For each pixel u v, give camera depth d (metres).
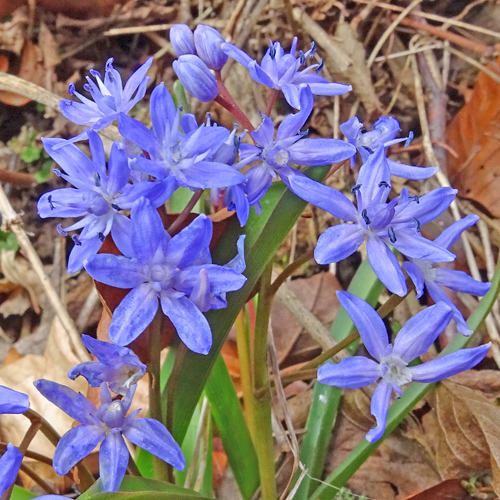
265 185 0.10
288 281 0.19
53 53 0.23
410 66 0.23
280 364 0.18
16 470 0.09
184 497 0.10
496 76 0.19
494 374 0.16
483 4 0.23
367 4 0.23
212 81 0.10
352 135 0.11
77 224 0.10
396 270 0.10
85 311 0.19
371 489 0.15
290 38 0.23
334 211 0.10
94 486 0.09
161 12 0.24
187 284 0.09
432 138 0.21
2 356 0.19
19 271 0.20
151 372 0.10
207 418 0.14
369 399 0.16
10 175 0.21
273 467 0.12
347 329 0.15
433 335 0.10
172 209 0.15
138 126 0.09
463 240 0.19
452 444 0.15
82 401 0.09
